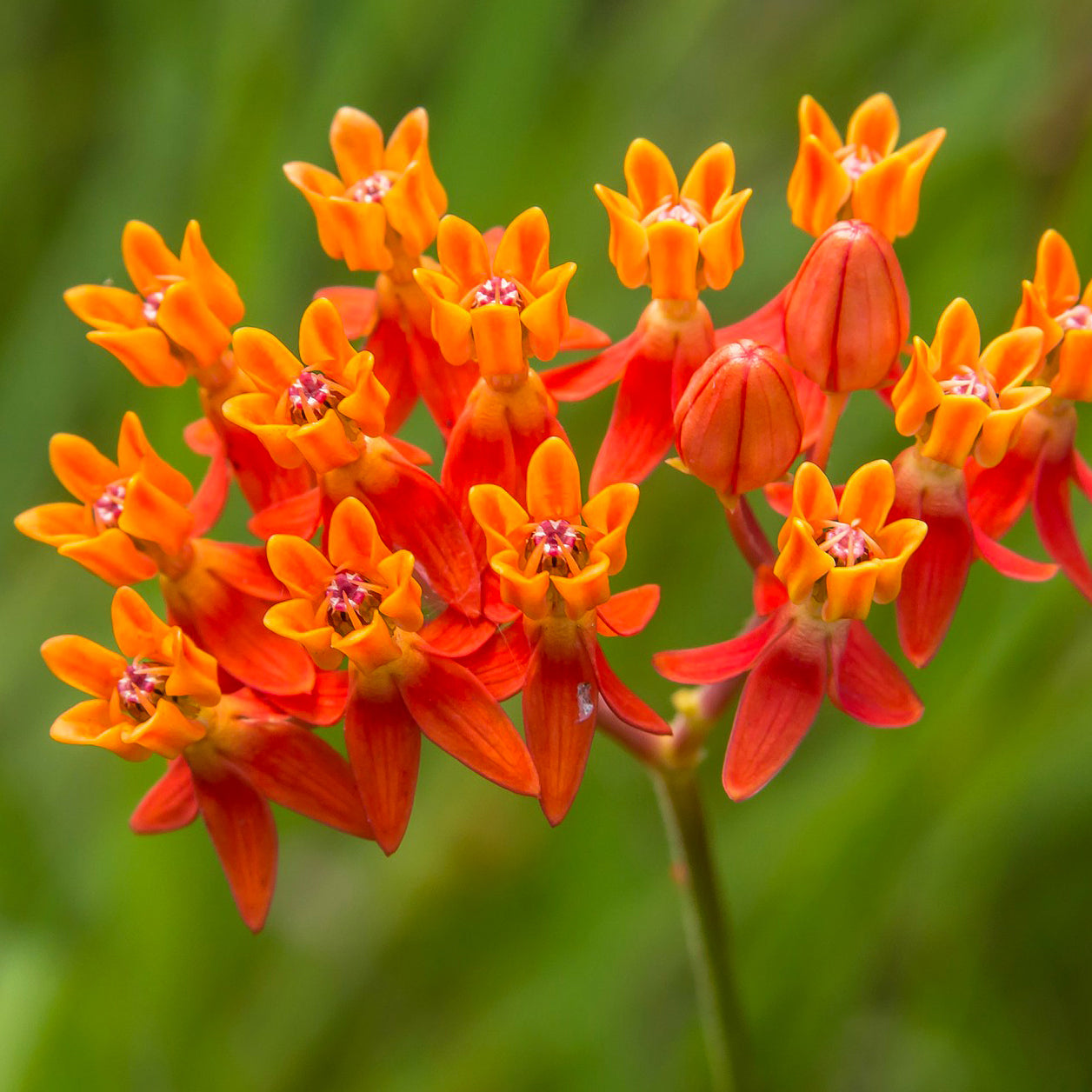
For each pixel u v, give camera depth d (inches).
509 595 11.5
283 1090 13.7
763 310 12.2
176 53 14.4
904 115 14.1
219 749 11.7
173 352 12.0
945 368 11.8
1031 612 13.0
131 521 11.8
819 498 11.6
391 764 11.6
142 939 13.5
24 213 15.5
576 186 14.0
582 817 13.6
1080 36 13.9
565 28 14.0
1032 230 14.0
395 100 14.5
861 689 11.7
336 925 14.1
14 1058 13.0
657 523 13.9
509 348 11.8
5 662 14.0
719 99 14.8
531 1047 13.3
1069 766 13.4
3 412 14.3
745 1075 12.5
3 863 13.3
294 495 12.0
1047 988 13.7
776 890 13.3
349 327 12.2
